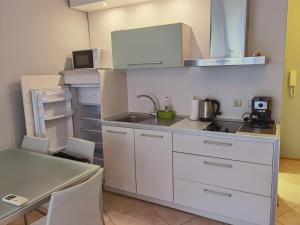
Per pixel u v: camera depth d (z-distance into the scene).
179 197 2.48
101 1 2.94
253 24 2.44
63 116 2.96
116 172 2.85
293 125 3.72
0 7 2.54
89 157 2.06
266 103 2.34
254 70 2.51
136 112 3.29
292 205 2.58
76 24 3.35
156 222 2.38
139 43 2.69
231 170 2.16
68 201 1.32
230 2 2.27
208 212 2.38
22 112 2.81
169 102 3.03
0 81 2.59
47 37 3.00
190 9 2.74
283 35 2.35
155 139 2.51
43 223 1.70
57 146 2.99
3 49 2.59
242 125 2.41
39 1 2.89
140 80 3.19
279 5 2.32
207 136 2.22
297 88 3.62
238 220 2.24
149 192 2.66
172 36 2.49
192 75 2.84
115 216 2.49
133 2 2.99
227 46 2.32
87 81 2.89
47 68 3.03
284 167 3.51
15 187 1.51
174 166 2.45
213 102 2.68
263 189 2.05
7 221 1.23
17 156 2.06
